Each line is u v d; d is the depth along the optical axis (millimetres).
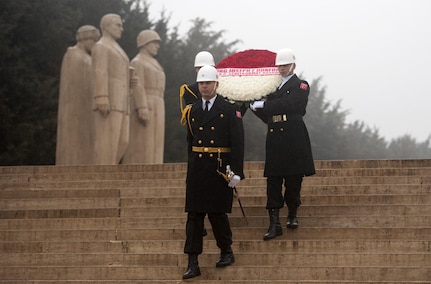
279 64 9906
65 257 9812
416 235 9680
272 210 9836
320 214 10852
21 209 12141
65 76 20203
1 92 29625
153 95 21812
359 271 8766
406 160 13281
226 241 9016
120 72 19672
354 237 9844
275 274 8938
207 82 8906
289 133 9898
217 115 8930
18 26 31750
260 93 10047
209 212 8734
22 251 10219
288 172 9797
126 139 19906
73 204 12492
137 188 12711
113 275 9289
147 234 10367
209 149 8852
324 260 9156
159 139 21938
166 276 9180
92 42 20531
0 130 30156
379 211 10820
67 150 19938
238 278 8992
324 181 12500
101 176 13789
